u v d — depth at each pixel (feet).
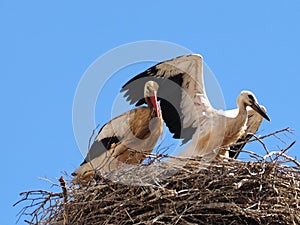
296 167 50.96
